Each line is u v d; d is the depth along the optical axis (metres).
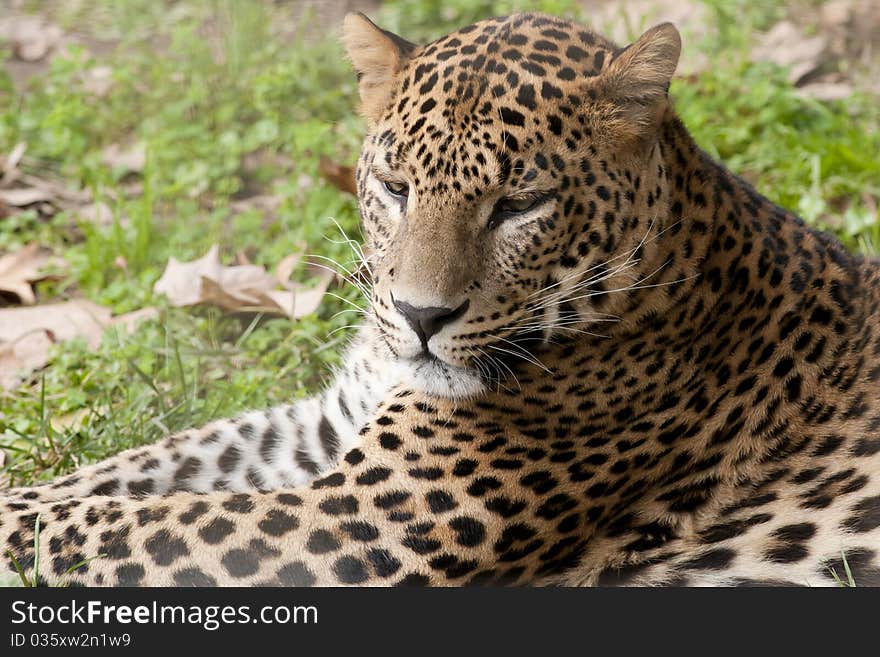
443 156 9.90
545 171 9.84
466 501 10.48
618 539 10.95
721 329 10.70
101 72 23.17
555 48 10.16
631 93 9.95
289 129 20.39
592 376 10.59
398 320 10.20
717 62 21.92
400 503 10.47
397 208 10.48
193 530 10.55
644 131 10.04
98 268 17.19
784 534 10.52
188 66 22.56
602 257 10.10
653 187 10.22
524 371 10.52
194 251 17.64
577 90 9.92
